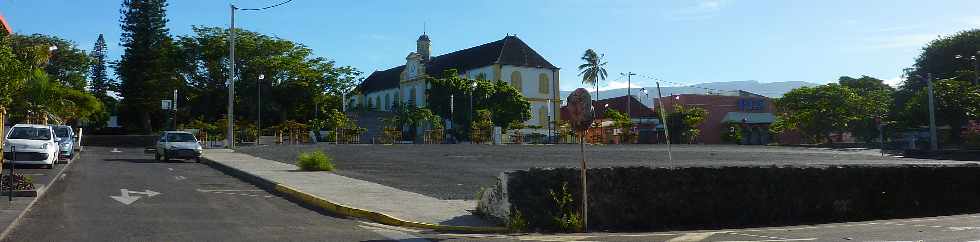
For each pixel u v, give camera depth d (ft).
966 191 56.03
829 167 50.96
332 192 54.03
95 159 103.04
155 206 45.70
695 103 266.36
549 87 297.74
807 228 43.11
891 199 52.75
